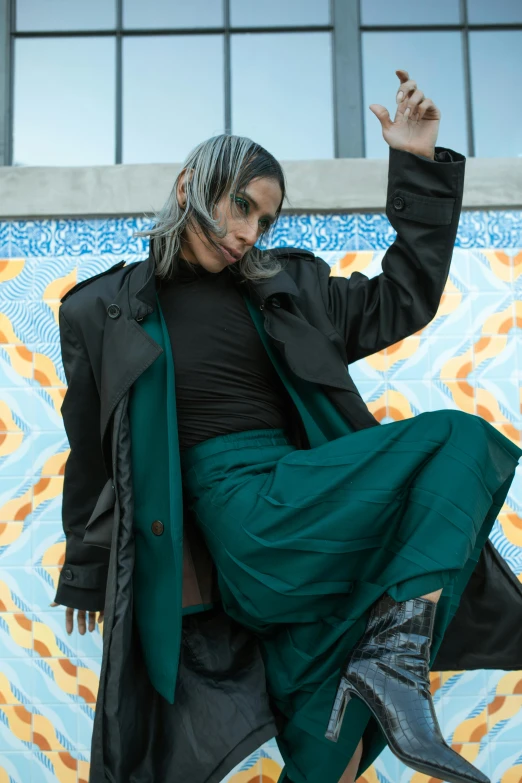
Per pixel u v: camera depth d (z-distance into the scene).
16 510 2.70
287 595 1.54
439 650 1.77
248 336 1.76
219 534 1.63
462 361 2.76
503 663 1.75
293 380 1.75
